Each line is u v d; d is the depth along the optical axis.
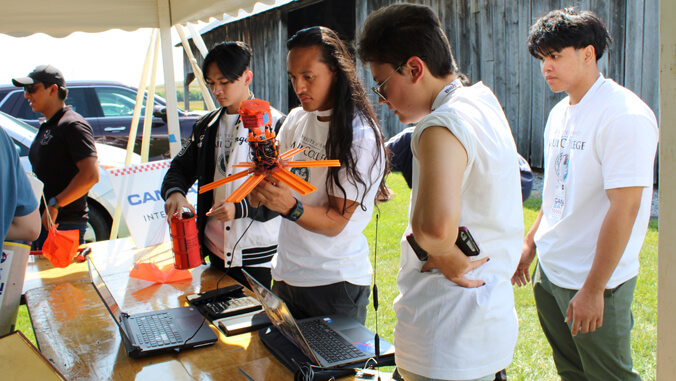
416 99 1.11
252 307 1.82
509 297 1.14
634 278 1.80
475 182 1.04
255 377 1.39
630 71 5.37
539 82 6.15
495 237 1.09
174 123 3.37
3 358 1.17
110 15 3.13
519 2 6.21
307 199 1.72
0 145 1.58
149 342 1.55
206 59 2.18
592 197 1.77
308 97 1.59
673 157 0.91
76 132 2.94
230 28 10.74
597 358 1.80
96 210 4.29
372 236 4.74
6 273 1.86
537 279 2.05
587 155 1.76
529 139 6.36
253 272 2.26
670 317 0.94
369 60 1.13
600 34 1.77
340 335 1.55
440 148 0.97
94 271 2.35
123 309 1.89
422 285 1.14
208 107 3.39
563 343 2.02
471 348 1.08
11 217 1.64
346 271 1.74
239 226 2.20
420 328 1.12
